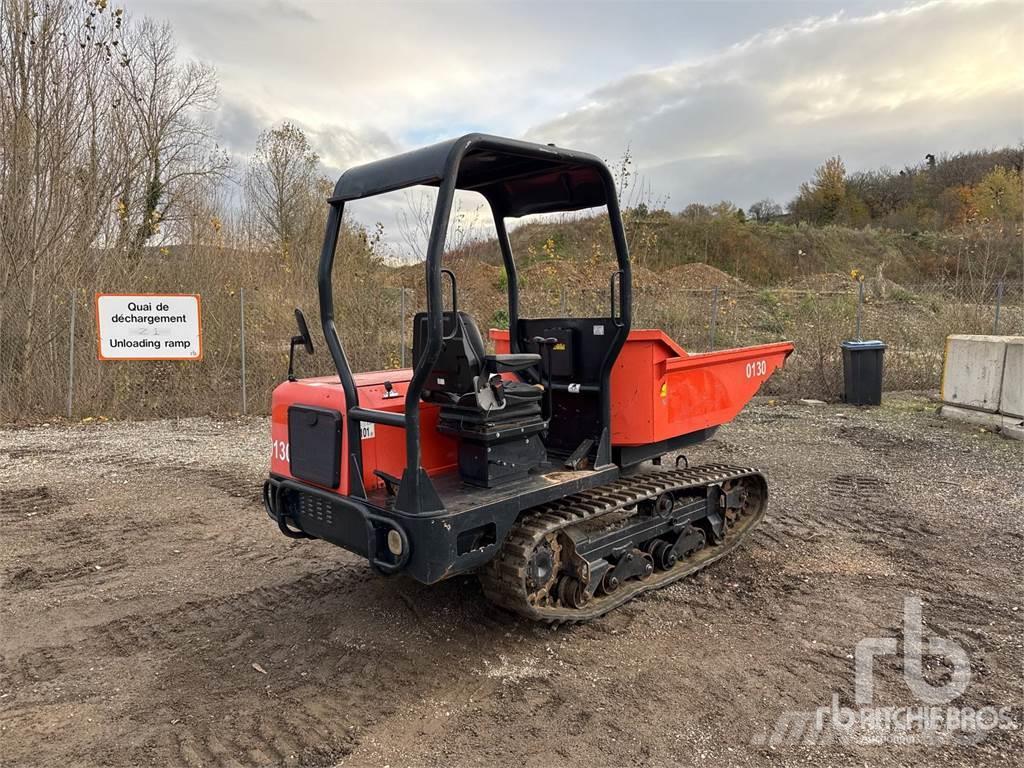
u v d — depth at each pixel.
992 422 9.02
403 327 11.12
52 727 3.07
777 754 2.88
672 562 4.65
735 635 3.88
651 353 4.09
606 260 15.31
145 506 6.14
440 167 2.99
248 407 10.62
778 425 9.35
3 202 10.54
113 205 11.95
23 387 10.27
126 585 4.54
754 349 5.05
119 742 2.96
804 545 5.19
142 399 10.58
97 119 11.79
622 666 3.55
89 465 7.52
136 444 8.53
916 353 12.52
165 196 14.73
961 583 4.52
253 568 4.80
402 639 3.82
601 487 4.32
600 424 4.00
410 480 3.12
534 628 3.94
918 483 6.71
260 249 14.16
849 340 11.55
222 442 8.67
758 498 5.45
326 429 3.51
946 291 15.26
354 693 3.32
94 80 11.71
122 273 11.46
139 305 9.65
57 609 4.21
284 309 12.08
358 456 3.40
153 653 3.71
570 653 3.68
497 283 14.56
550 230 17.44
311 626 3.98
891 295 17.41
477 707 3.20
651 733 3.01
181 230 13.77
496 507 3.32
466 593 4.36
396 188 3.17
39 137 10.73
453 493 3.46
